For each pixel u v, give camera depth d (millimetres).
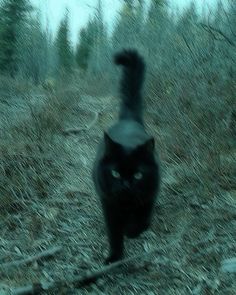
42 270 680
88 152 1051
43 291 619
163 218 794
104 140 696
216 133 1000
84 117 1310
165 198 846
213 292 614
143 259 694
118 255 701
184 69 1260
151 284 644
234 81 1132
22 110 1330
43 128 1104
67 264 697
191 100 1137
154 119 1162
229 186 860
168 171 926
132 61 872
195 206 816
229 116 1036
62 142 1075
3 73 2141
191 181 876
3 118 1220
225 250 698
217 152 927
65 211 834
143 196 672
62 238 764
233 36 1185
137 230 713
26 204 854
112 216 695
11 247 743
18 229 793
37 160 958
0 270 671
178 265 674
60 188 904
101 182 680
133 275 664
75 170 967
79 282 640
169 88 1245
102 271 655
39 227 786
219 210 799
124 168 650
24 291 609
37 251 733
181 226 768
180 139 1004
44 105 1278
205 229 757
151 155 672
